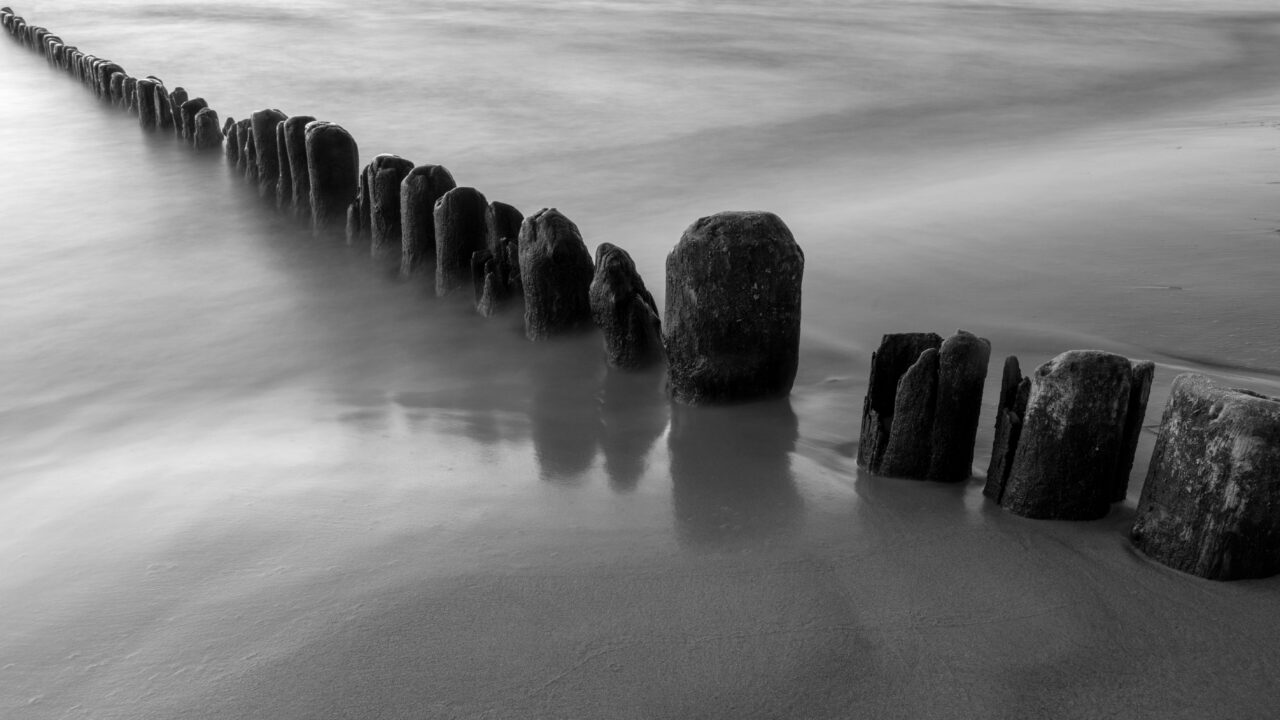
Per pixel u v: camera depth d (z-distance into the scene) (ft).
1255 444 10.11
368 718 9.06
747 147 47.34
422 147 47.78
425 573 11.32
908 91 64.90
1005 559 11.16
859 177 39.17
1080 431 11.63
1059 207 29.07
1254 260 22.75
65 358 22.36
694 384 16.29
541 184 39.96
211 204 36.14
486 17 102.83
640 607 10.52
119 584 11.46
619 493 13.38
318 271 27.50
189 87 66.59
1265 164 33.50
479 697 9.26
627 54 78.23
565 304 19.97
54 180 41.01
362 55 78.95
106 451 16.74
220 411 18.53
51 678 9.86
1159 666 9.36
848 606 10.42
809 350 18.95
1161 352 17.85
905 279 23.09
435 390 18.45
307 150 30.32
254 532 12.53
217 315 24.68
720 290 15.70
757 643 9.87
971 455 13.21
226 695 9.45
